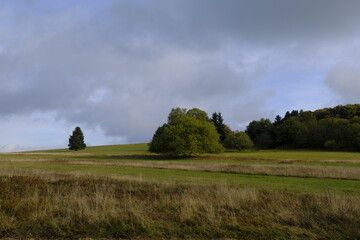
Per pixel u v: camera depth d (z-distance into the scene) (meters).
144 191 12.46
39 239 6.82
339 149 91.56
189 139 55.91
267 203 9.33
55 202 9.27
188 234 6.95
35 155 69.31
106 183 14.19
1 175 15.91
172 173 25.05
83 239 6.75
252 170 26.30
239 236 6.83
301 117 122.81
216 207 9.06
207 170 27.62
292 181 19.95
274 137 113.31
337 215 7.95
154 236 6.88
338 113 119.62
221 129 107.69
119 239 6.75
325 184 18.42
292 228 7.19
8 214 8.26
